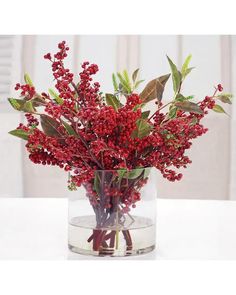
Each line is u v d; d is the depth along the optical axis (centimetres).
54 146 104
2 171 250
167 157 108
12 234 125
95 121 98
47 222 136
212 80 241
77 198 109
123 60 241
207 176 248
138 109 100
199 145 247
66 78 104
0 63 242
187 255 110
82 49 241
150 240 111
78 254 110
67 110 104
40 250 112
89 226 109
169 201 164
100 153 105
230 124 245
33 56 240
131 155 107
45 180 251
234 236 125
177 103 104
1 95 242
